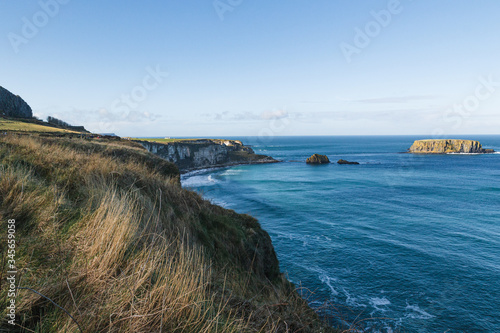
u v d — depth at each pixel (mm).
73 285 2047
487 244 26578
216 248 6848
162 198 7102
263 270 8398
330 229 30938
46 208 3205
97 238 2715
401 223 33406
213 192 56406
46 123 61375
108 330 1757
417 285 18719
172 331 2002
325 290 17891
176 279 2656
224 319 2770
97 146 16938
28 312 1730
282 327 3172
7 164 4516
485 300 17094
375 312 15625
